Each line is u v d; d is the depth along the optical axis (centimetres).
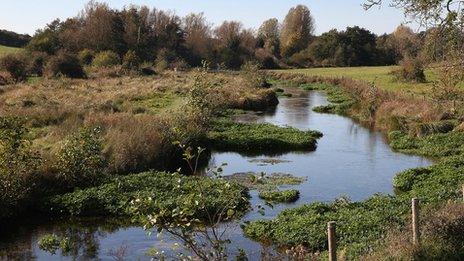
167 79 6688
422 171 2448
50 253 1586
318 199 2167
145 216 926
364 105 4728
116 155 2384
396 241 1321
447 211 1441
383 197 2000
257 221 1786
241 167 2756
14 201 1889
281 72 9406
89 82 5841
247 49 11138
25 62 6356
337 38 11406
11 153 1903
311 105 5572
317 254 1413
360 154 3112
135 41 9181
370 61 11200
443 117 3500
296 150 3228
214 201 1827
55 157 2162
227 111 4694
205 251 1057
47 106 3553
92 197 1967
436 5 1534
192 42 10438
